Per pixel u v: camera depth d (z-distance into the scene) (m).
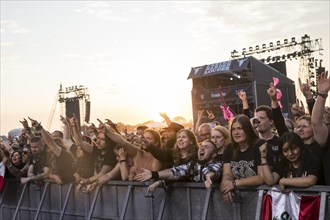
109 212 5.73
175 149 5.05
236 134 4.18
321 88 3.94
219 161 4.59
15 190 7.70
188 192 4.74
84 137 6.93
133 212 5.39
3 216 7.91
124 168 5.49
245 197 4.18
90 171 6.30
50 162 6.81
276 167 4.03
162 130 5.71
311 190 3.73
